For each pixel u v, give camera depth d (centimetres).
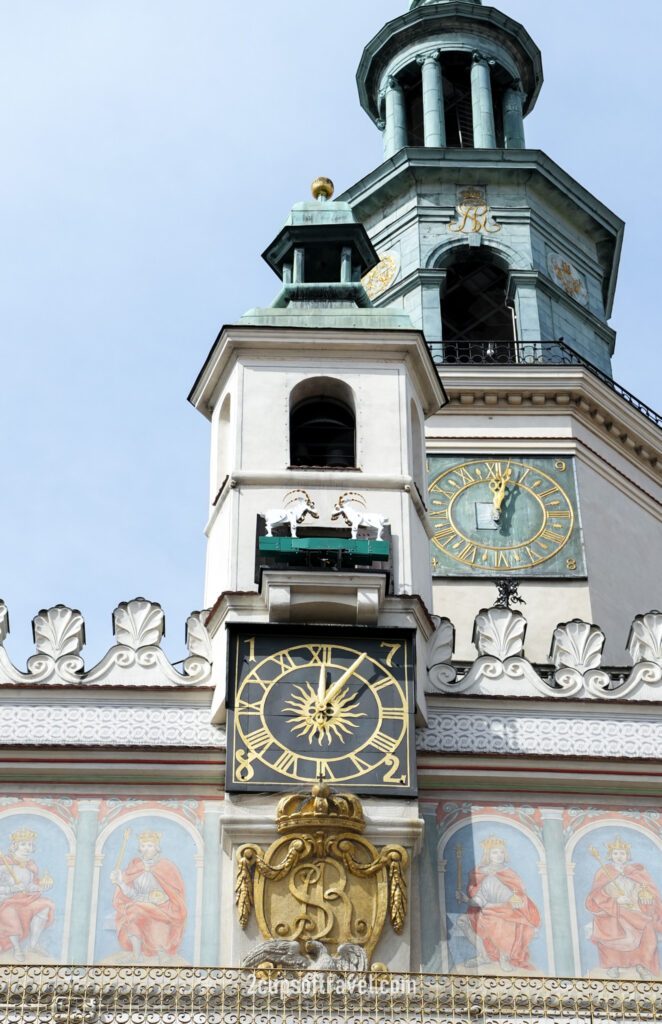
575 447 4572
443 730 3297
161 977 3022
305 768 3188
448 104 5541
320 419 3659
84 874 3141
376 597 3309
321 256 3988
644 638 3416
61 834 3177
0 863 3142
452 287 5006
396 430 3600
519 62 5497
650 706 3334
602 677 3369
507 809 3234
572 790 3259
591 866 3191
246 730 3216
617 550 4494
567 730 3309
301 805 3150
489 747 3284
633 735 3306
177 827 3188
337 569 3322
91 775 3228
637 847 3212
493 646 3397
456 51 5381
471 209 4997
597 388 4650
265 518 3447
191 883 3138
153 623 3384
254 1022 2938
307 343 3681
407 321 3747
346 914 3088
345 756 3200
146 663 3344
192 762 3238
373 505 3506
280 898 3095
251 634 3297
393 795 3170
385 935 3081
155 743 3262
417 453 3659
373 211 5072
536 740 3297
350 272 3956
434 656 3384
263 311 3753
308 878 3109
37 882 3130
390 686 3262
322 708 3238
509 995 3020
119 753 3241
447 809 3228
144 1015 2950
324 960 3045
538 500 4500
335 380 3650
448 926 3120
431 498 4494
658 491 4694
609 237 5147
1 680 3303
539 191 5059
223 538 3500
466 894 3152
